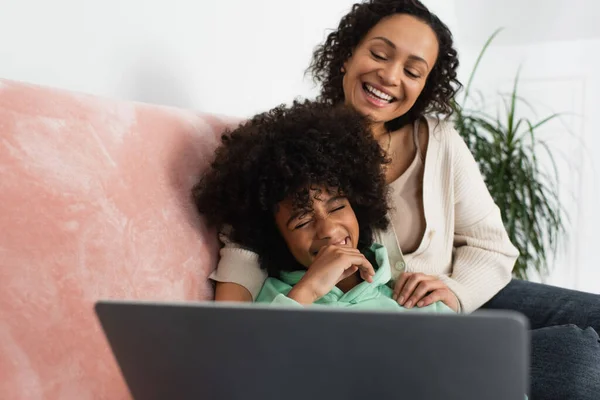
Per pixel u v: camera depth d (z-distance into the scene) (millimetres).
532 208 2207
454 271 1228
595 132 2711
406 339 406
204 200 979
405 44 1188
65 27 982
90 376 679
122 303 460
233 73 1492
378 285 1052
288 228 993
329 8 1992
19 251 623
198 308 440
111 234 753
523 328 383
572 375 967
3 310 595
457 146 1269
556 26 2670
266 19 1622
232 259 1016
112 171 781
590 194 2734
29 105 682
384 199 1129
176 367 478
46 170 676
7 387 583
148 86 1191
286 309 420
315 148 980
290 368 443
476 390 410
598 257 2727
